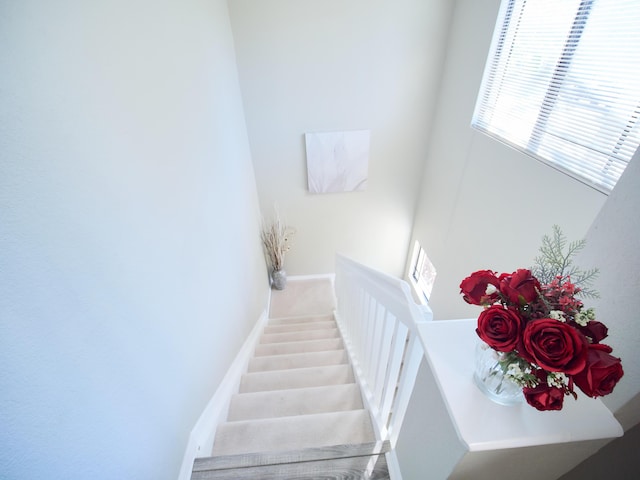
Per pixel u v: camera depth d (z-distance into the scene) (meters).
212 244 1.68
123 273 0.83
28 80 0.53
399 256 4.39
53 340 0.58
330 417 1.53
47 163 0.57
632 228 0.67
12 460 0.48
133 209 0.89
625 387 0.69
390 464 1.25
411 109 3.17
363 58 2.87
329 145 3.35
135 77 0.94
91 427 0.68
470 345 0.86
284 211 3.91
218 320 1.73
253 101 3.05
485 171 2.21
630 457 0.76
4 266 0.48
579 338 0.52
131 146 0.90
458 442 0.69
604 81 1.26
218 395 1.60
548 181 1.58
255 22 2.65
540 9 1.63
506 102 1.98
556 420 0.67
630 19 1.14
